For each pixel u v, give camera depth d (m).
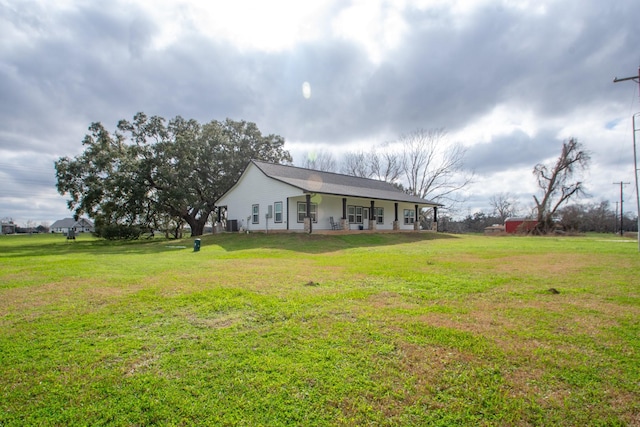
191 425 2.37
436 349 3.50
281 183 22.08
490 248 15.70
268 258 12.04
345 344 3.65
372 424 2.36
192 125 30.58
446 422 2.37
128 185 25.59
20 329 4.24
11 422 2.41
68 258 12.58
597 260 10.61
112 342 3.81
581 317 4.52
